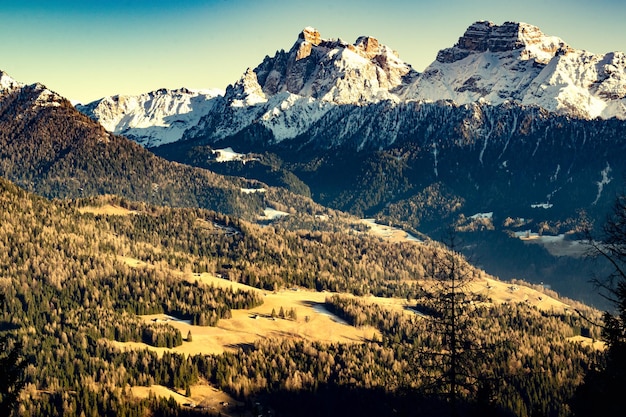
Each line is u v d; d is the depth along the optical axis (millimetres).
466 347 65188
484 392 66438
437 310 65625
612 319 69875
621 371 68938
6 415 69375
